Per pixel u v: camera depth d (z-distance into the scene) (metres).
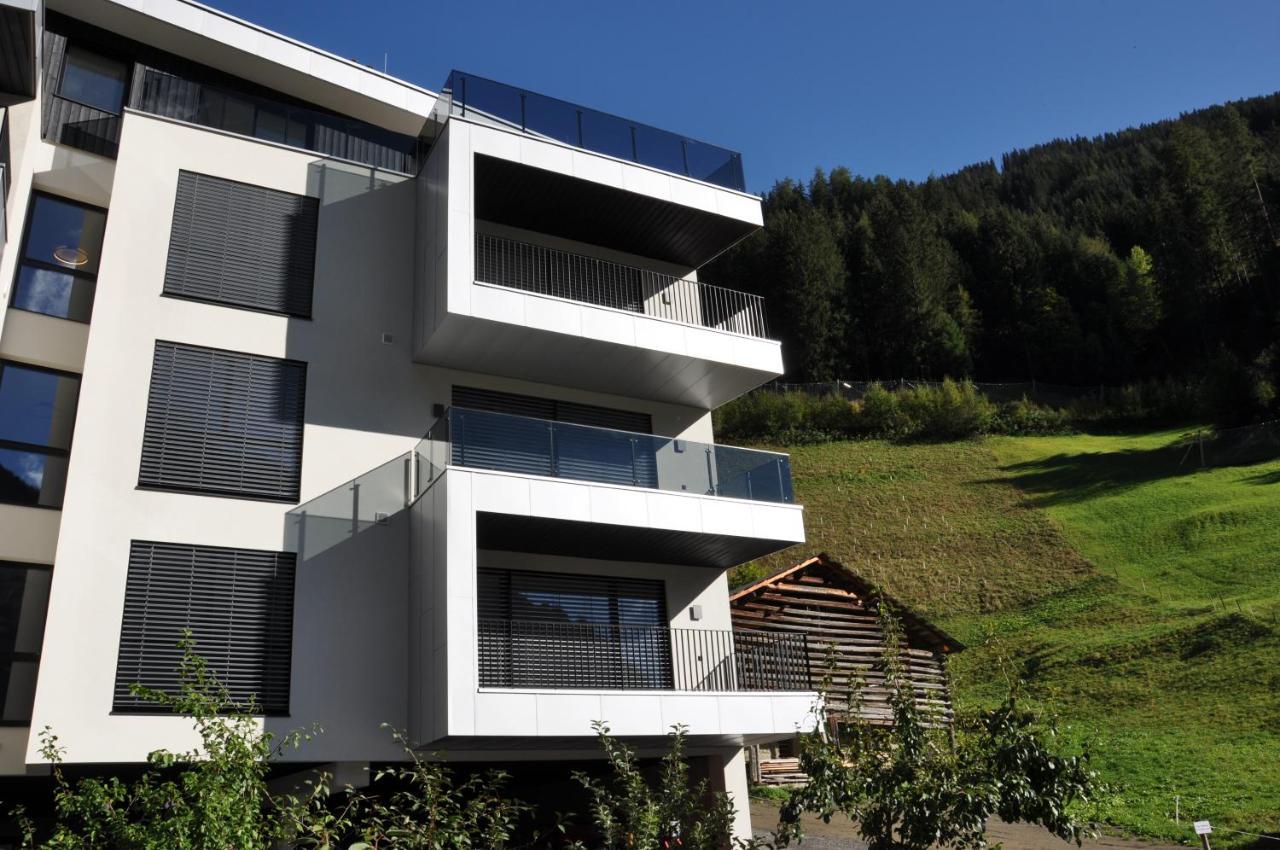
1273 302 74.56
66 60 14.76
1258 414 58.44
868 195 102.25
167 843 7.86
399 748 12.76
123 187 13.75
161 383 13.11
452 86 15.99
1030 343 80.88
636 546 15.16
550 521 13.62
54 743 10.98
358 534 13.55
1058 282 86.50
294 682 12.47
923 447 63.19
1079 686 31.48
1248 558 40.16
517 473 13.53
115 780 8.76
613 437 14.69
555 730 12.30
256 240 14.51
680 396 17.44
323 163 15.48
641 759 15.38
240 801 8.24
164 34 15.67
